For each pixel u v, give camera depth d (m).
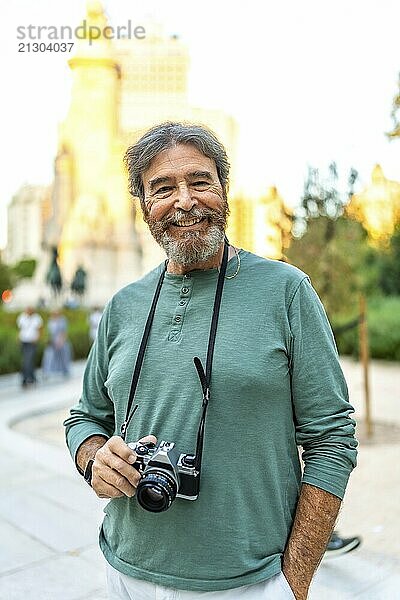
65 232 27.94
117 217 27.67
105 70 28.11
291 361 1.34
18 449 6.11
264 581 1.29
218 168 1.47
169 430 1.35
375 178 7.64
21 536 3.83
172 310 1.44
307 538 1.28
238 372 1.30
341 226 6.71
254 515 1.30
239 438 1.29
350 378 11.74
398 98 6.26
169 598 1.32
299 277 1.39
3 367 12.99
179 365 1.37
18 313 19.50
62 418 8.25
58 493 4.68
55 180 28.84
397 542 3.67
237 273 1.42
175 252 1.40
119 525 1.42
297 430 1.38
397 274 17.23
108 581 1.49
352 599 2.93
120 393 1.46
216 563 1.28
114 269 27.44
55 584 3.19
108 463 1.26
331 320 6.84
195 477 1.27
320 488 1.28
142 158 1.45
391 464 5.52
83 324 17.83
